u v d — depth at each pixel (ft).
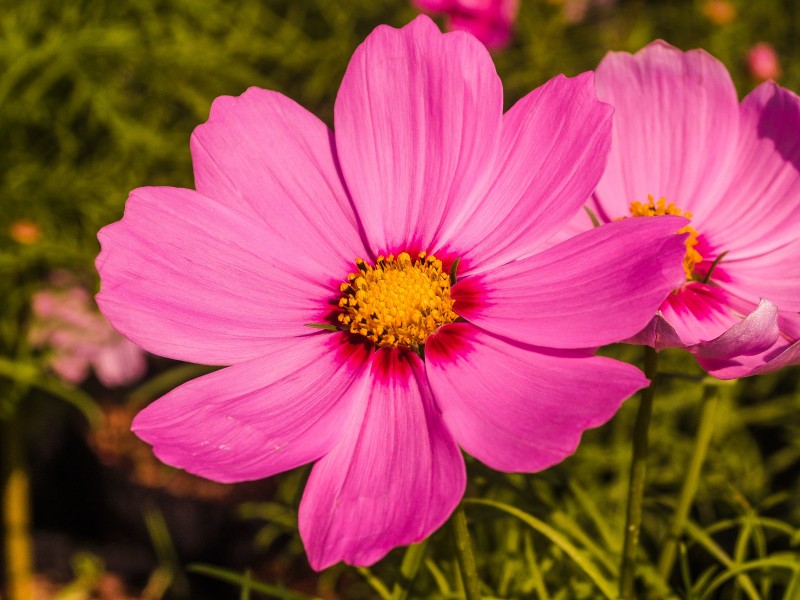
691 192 0.78
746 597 1.04
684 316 0.74
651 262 0.64
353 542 0.61
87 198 1.25
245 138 0.72
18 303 1.22
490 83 0.71
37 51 1.23
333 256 0.73
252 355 0.69
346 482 0.65
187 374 1.25
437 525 0.60
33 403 1.29
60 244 1.22
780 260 0.76
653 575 0.84
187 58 1.34
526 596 0.87
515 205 0.71
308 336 0.71
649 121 0.78
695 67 0.77
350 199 0.74
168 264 0.69
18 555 1.30
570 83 0.70
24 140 1.31
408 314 0.71
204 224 0.70
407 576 0.78
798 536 0.82
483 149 0.71
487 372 0.67
